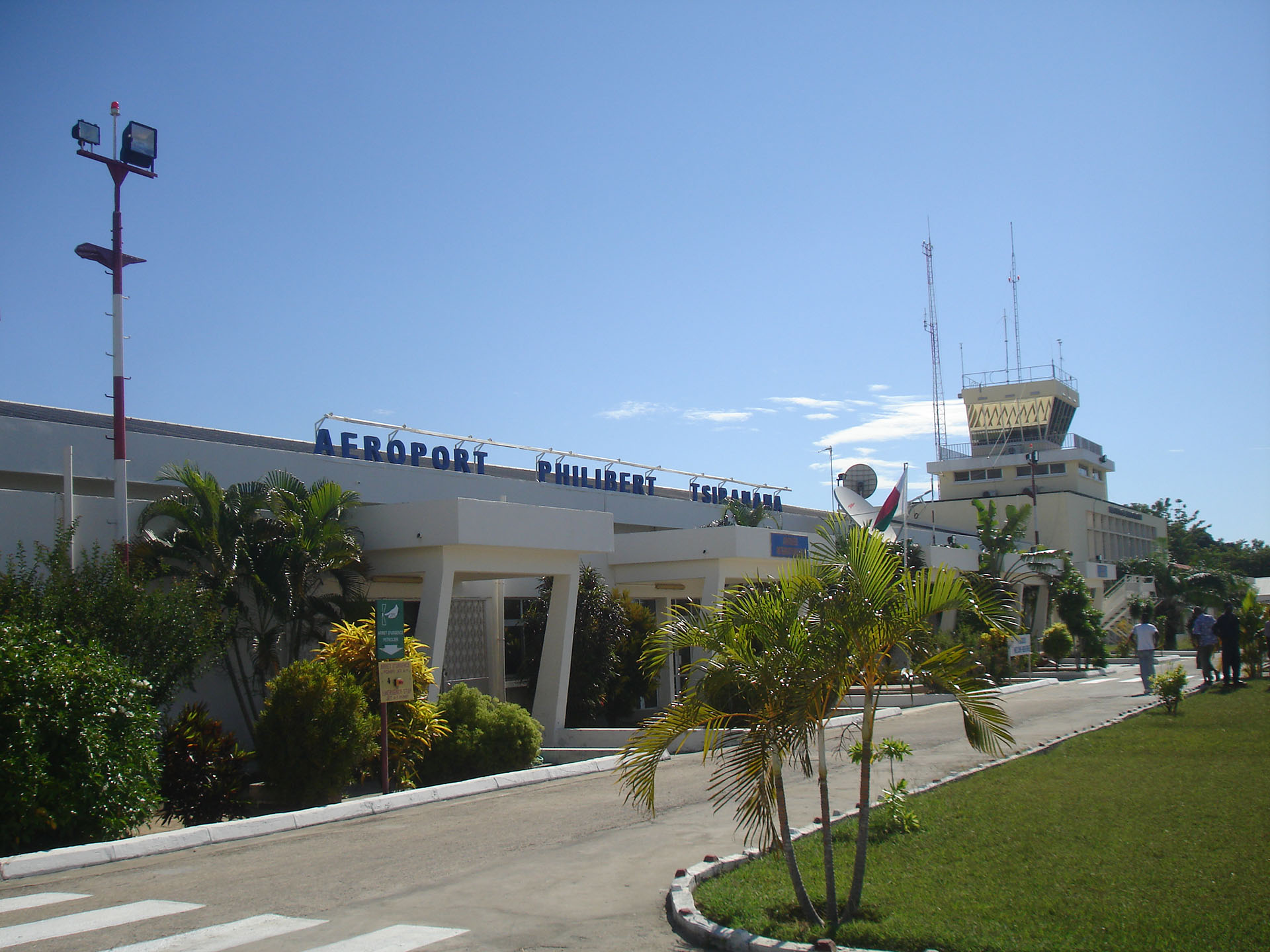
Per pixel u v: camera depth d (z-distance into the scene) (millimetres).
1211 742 15039
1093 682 33875
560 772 17219
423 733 16672
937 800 11867
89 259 15984
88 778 11203
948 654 7012
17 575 14047
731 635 7387
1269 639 26703
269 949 7137
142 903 8664
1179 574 62562
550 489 30156
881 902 7465
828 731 21219
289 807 14695
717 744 8086
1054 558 48531
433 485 26406
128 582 14203
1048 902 7203
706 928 7098
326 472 23547
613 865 9844
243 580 17797
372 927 7699
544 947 7090
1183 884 7516
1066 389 73500
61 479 18984
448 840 11508
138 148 16078
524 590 27531
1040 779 12852
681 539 27016
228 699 18578
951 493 71000
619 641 26062
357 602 19375
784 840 7297
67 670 11383
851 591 7070
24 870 9953
